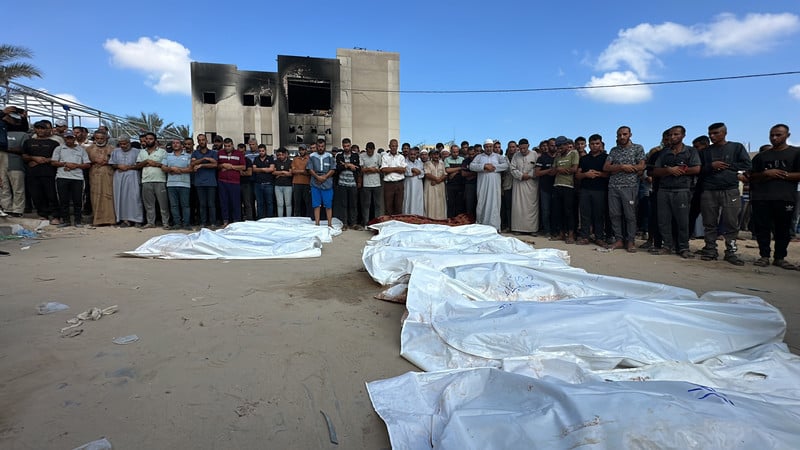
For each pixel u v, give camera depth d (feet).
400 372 7.68
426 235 19.17
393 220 25.45
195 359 7.91
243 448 5.50
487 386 6.15
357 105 81.46
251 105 76.95
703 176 19.17
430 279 10.73
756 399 5.13
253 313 10.63
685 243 19.86
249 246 18.69
